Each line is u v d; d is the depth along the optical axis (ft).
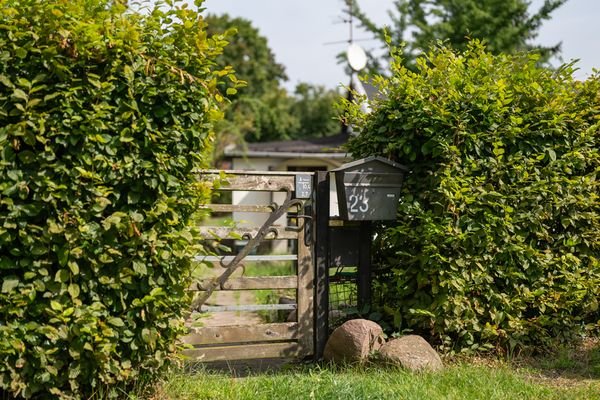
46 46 18.21
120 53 19.33
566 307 27.43
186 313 22.25
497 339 26.86
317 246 26.30
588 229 28.48
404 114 26.91
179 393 21.02
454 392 21.13
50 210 18.60
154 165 19.74
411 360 23.52
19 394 19.21
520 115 27.37
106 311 19.21
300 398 20.27
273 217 25.64
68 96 18.63
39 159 18.37
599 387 22.50
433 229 25.45
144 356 20.25
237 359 25.32
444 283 25.49
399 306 26.91
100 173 19.17
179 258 20.53
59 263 18.69
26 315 18.62
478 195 26.13
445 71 26.89
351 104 29.58
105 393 19.85
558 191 27.45
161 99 19.95
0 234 18.02
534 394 21.34
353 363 24.17
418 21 124.98
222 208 25.02
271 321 35.14
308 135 190.19
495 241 26.53
